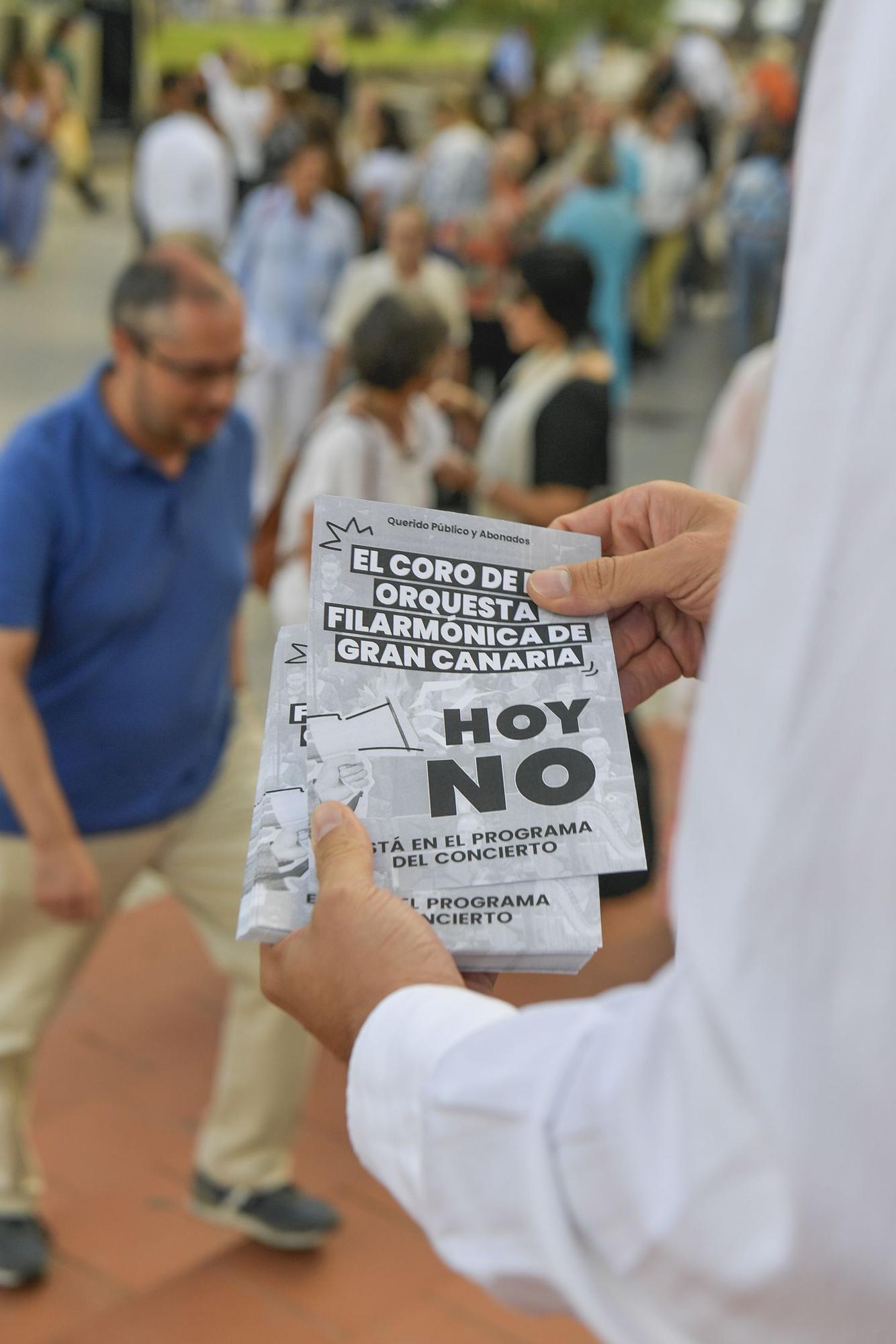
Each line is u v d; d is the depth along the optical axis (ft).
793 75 32.50
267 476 21.70
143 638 7.84
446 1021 2.31
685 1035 1.80
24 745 7.47
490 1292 2.16
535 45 60.23
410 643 2.95
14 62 36.68
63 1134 9.93
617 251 27.09
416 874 2.74
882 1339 1.74
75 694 7.80
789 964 1.66
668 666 3.59
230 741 8.66
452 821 2.79
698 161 34.99
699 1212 1.78
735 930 1.71
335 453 10.64
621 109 38.78
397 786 2.80
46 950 8.18
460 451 13.01
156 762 8.07
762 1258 1.75
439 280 20.08
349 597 2.98
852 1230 1.67
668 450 27.27
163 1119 10.15
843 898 1.64
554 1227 1.96
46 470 7.44
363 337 10.60
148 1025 11.14
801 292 1.75
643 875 10.61
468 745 2.86
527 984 11.37
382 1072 2.34
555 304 11.21
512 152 29.09
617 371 28.02
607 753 2.88
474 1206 2.11
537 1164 1.98
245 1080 8.65
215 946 8.59
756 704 1.73
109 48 55.31
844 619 1.64
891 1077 1.63
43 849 7.59
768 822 1.68
